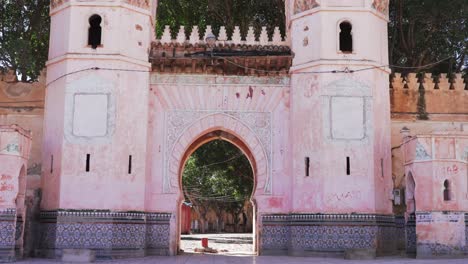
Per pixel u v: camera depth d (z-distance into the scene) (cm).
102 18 1592
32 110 1722
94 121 1548
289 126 1661
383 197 1580
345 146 1560
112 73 1570
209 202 4909
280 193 1634
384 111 1633
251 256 1566
